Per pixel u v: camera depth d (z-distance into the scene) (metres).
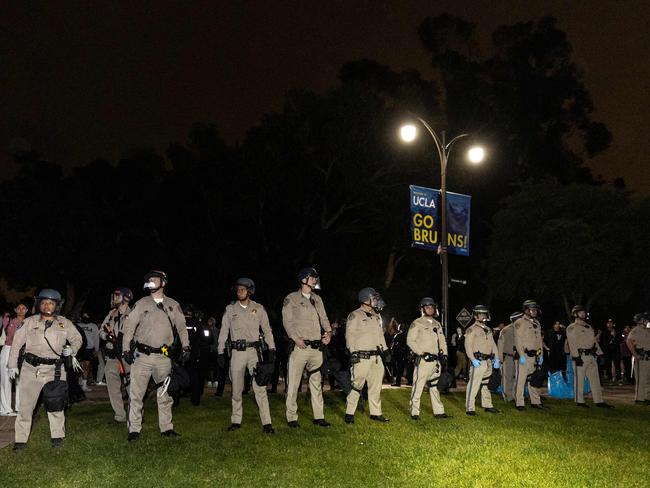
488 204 56.47
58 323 10.64
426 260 49.28
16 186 52.91
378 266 46.88
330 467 9.23
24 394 10.34
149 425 12.21
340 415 13.70
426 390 18.73
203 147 44.25
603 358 25.67
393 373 22.00
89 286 53.03
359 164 42.22
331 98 42.66
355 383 12.86
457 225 21.19
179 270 44.72
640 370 17.22
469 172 53.19
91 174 51.97
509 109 60.09
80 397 11.41
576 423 13.47
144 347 10.90
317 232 43.16
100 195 52.25
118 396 12.67
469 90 58.78
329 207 44.88
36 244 51.47
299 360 12.28
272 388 18.02
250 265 43.72
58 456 9.73
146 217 49.31
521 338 15.58
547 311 52.19
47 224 51.09
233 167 43.47
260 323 12.05
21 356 10.39
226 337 12.04
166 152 46.00
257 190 43.16
